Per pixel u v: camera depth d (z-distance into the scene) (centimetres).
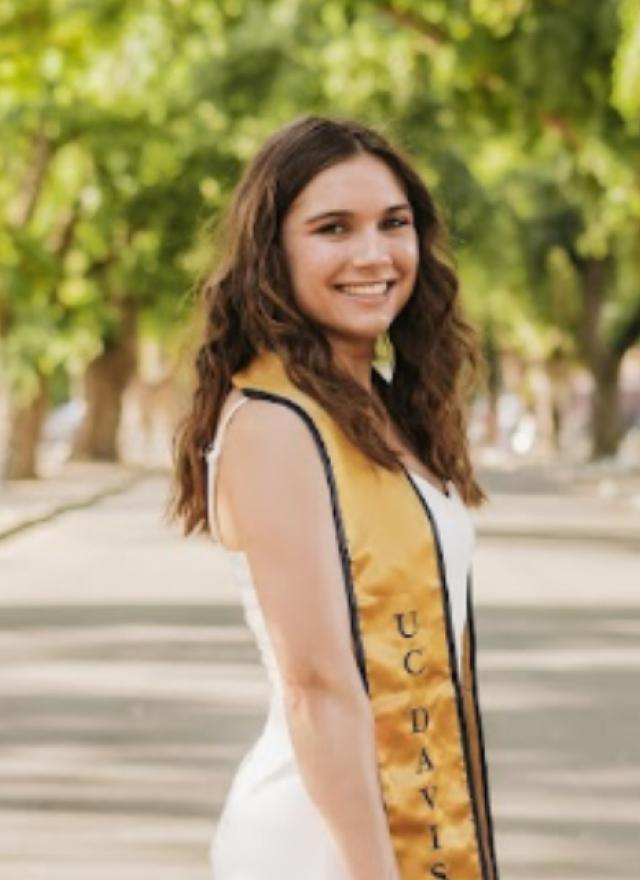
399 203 429
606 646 2167
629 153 4109
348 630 403
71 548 3638
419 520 411
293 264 425
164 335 8231
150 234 6500
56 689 1819
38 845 1191
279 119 5141
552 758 1488
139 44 4397
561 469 7975
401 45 4450
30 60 3919
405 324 456
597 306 8344
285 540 404
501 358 11300
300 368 416
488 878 411
